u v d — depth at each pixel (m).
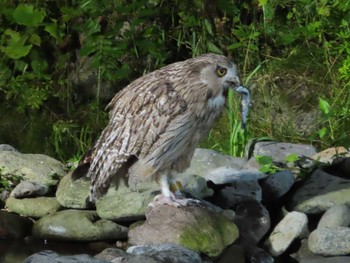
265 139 13.51
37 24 15.29
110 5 15.48
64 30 15.64
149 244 10.35
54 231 11.24
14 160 12.65
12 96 15.35
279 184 11.56
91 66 14.99
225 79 10.52
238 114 14.13
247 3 15.79
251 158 12.96
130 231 10.74
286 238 10.74
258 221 10.96
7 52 15.25
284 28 15.50
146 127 10.55
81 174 11.25
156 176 10.75
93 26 15.18
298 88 14.59
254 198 11.34
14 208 11.81
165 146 10.53
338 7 15.00
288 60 14.99
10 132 15.04
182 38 15.59
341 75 14.41
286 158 12.55
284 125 14.38
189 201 10.72
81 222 11.20
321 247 10.50
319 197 11.27
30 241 11.33
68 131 14.83
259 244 10.87
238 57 15.41
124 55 15.41
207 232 10.37
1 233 11.39
